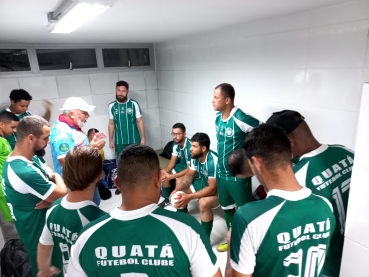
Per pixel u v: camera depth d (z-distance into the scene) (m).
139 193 0.78
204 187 2.31
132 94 3.87
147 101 4.02
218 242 2.20
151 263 0.72
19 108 2.70
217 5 1.54
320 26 1.72
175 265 0.73
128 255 0.72
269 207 0.77
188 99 3.32
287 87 2.03
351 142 1.68
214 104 2.03
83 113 2.09
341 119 1.71
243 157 1.69
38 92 3.21
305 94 1.91
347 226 0.98
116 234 0.73
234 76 2.52
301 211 0.77
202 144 2.19
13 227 2.53
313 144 1.12
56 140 1.91
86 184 0.98
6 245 1.88
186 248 0.74
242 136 2.01
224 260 1.96
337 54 1.66
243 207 0.82
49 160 3.41
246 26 2.26
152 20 1.95
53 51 3.22
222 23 2.21
